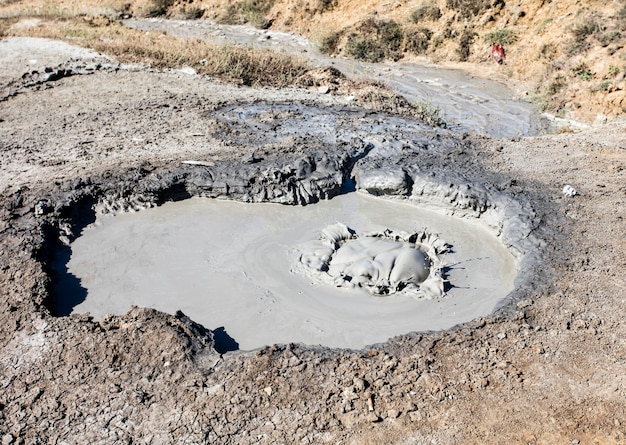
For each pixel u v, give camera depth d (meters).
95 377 5.86
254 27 24.16
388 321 6.77
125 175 9.34
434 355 6.03
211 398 5.61
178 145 11.12
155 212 9.02
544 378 5.76
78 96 14.01
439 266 7.48
